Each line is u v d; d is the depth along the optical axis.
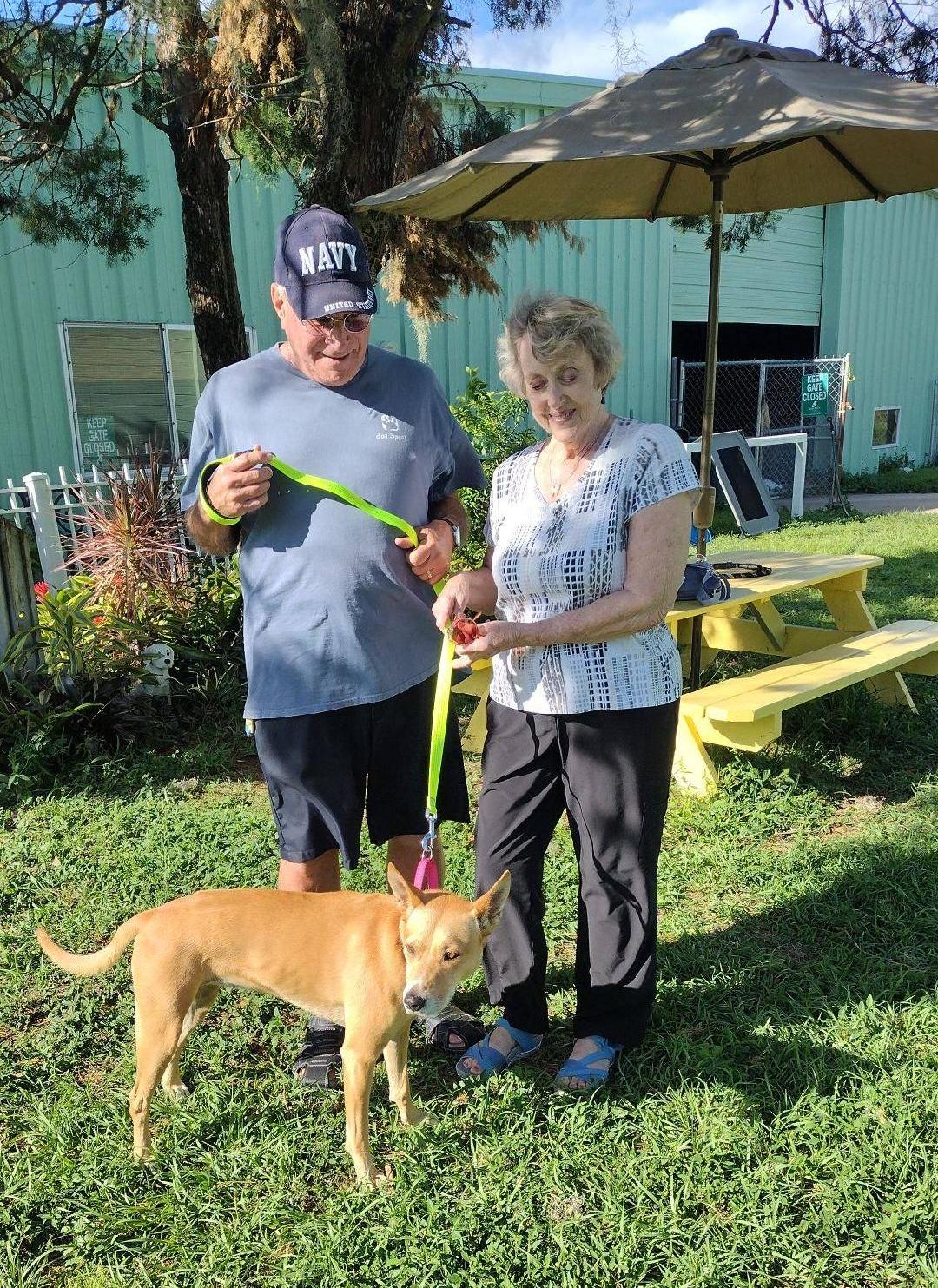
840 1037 2.98
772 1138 2.61
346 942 2.49
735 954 3.48
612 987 2.80
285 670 2.72
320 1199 2.50
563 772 2.76
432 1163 2.56
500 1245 2.32
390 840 3.06
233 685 6.06
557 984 3.35
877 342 20.62
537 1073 2.90
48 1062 2.97
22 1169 2.56
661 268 16.34
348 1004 2.47
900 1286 2.21
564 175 5.29
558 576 2.63
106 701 5.55
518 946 2.86
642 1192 2.45
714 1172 2.50
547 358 2.48
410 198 4.62
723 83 4.07
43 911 3.79
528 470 2.80
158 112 6.90
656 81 4.27
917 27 7.66
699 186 5.83
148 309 11.50
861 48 7.82
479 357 14.22
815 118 3.61
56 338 10.91
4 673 5.48
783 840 4.43
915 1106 2.66
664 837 4.40
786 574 6.18
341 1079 2.91
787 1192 2.43
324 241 2.49
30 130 6.89
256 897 2.58
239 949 2.50
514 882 2.84
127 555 6.42
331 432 2.68
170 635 6.15
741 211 6.07
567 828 4.45
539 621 2.60
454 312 13.84
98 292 11.12
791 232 18.42
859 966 3.41
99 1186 2.52
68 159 7.55
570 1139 2.62
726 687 4.97
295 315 2.53
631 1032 2.86
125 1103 2.78
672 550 2.54
